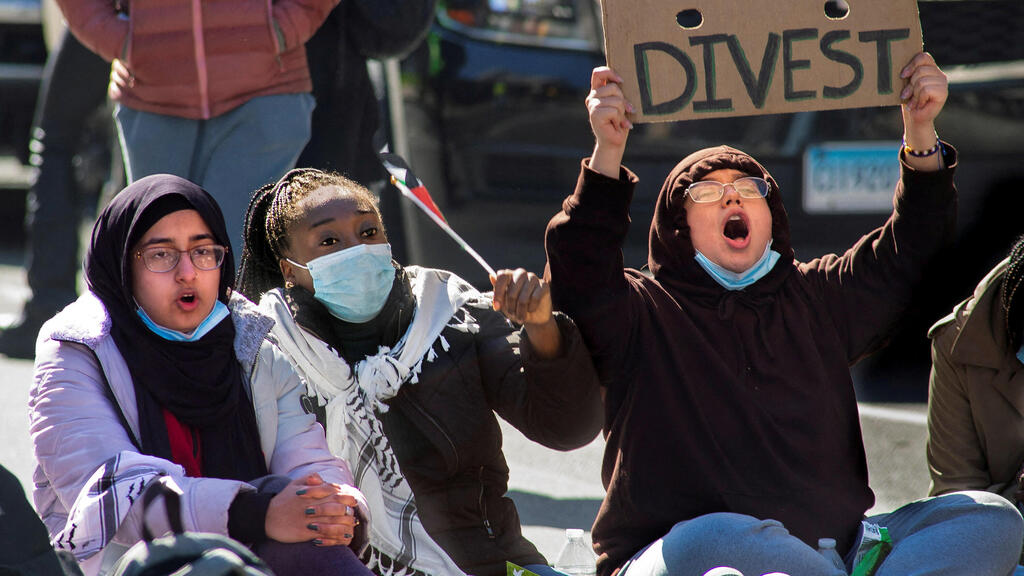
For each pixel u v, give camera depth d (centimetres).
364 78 1691
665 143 2052
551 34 2077
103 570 959
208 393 1020
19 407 1903
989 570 1061
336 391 1120
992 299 1220
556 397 1102
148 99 1546
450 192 2139
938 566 1053
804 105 1159
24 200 3741
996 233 2133
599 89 1136
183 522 938
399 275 1174
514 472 1753
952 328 1242
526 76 2084
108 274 1017
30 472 1614
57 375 998
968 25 2108
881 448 1784
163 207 1012
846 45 1157
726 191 1148
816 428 1130
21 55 3422
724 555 1028
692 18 1906
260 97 1532
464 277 2175
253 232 1181
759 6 1149
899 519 1127
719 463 1111
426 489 1145
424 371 1140
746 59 1150
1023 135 2123
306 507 941
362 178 1744
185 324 1020
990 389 1230
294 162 1562
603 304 1114
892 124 2075
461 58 2106
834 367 1166
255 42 1519
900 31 1159
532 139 2095
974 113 2122
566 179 2091
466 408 1148
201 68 1520
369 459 1109
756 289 1153
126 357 1009
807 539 1104
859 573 1066
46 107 2241
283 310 1127
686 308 1151
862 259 1197
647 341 1132
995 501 1089
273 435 1062
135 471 956
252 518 941
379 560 1091
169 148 1548
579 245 1110
